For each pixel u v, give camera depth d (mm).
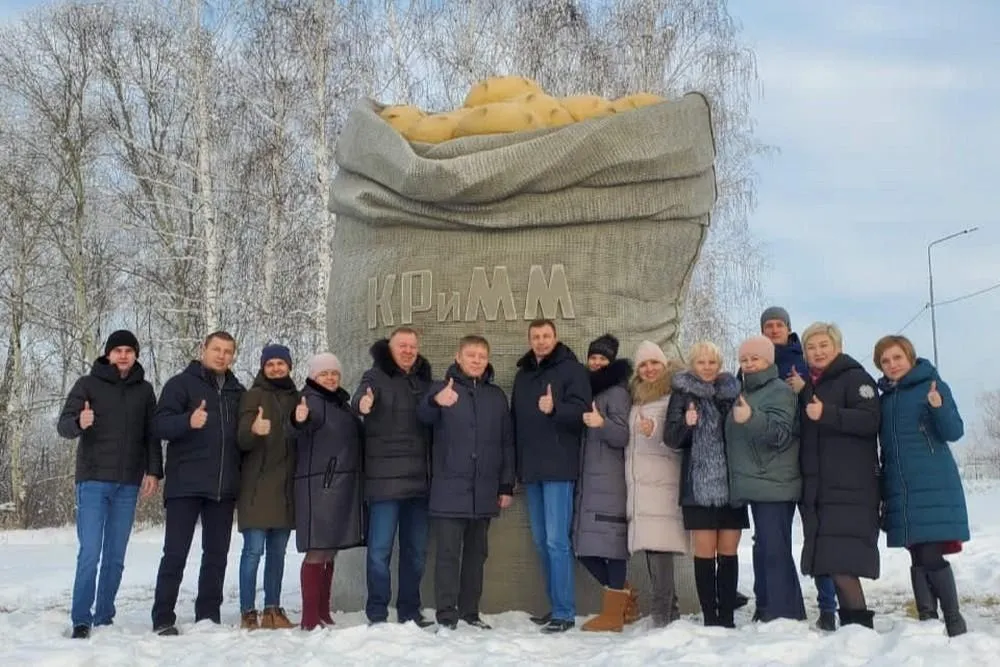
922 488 5180
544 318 6547
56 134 22516
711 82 17172
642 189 6688
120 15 22375
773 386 5469
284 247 18781
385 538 5914
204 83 18344
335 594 6887
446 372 6301
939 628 4754
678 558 6496
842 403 5324
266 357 6207
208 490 5961
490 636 5391
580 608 6344
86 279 22797
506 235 6656
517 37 17672
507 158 6453
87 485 5863
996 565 8289
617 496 5910
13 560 11922
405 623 5441
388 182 6789
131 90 22391
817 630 5168
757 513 5480
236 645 5195
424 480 5980
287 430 6027
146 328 23250
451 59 17719
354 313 7043
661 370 5934
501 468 6027
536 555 6348
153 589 8531
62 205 22703
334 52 17422
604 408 5945
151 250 21922
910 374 5301
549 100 7125
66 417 5809
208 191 18281
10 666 4680
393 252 6871
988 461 38469
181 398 5988
